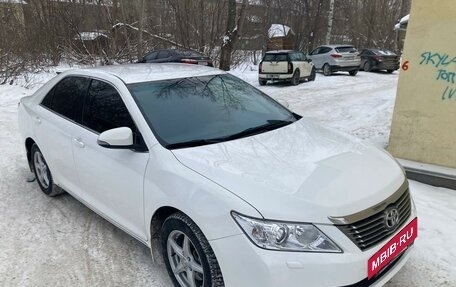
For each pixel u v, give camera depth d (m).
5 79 15.34
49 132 4.34
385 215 2.60
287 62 17.61
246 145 3.15
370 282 2.55
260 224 2.38
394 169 3.01
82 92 4.02
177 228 2.82
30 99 4.97
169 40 23.33
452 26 5.15
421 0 5.30
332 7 28.77
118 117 3.50
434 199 4.85
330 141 3.34
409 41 5.47
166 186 2.87
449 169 5.36
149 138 3.17
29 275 3.41
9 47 16.77
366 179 2.73
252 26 27.03
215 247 2.51
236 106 3.76
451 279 3.23
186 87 3.78
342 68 22.14
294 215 2.38
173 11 23.81
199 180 2.71
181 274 2.99
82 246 3.82
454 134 5.35
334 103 12.66
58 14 22.16
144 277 3.34
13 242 3.93
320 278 2.32
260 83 18.72
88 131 3.77
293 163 2.86
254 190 2.53
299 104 12.88
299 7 31.47
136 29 22.06
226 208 2.50
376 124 8.62
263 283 2.34
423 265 3.43
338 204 2.45
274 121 3.71
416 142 5.66
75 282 3.30
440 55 5.29
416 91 5.54
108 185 3.50
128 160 3.24
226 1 22.56
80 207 4.64
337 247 2.37
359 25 37.78
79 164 3.88
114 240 3.92
